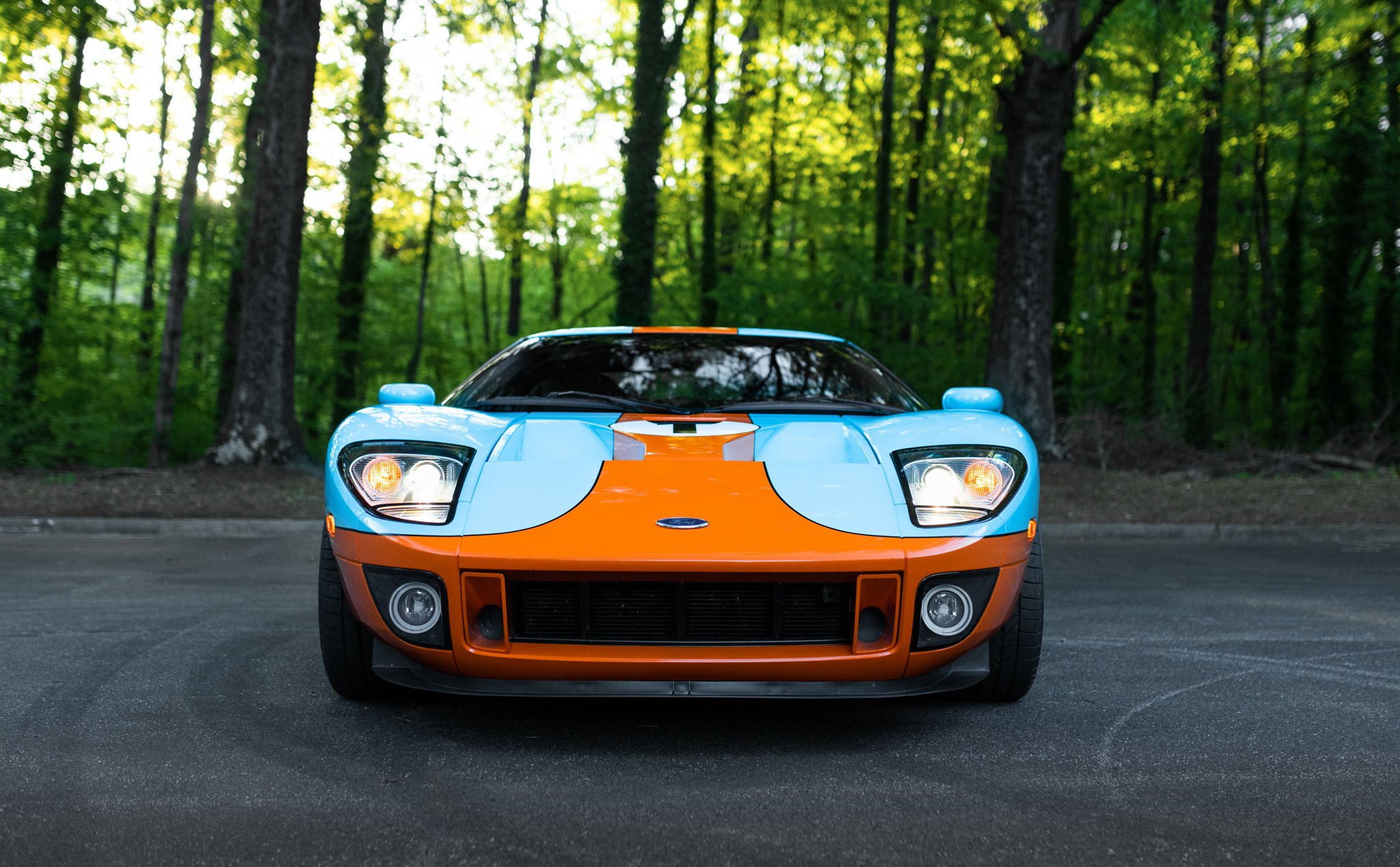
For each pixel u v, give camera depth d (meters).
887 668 2.42
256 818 2.01
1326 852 1.87
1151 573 5.82
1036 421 10.58
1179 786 2.24
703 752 2.47
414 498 2.46
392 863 1.80
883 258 17.05
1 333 14.51
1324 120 18.42
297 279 10.25
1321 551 6.89
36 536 7.29
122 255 19.62
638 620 2.38
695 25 19.31
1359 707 2.93
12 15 12.77
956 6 10.17
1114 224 24.53
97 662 3.36
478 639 2.41
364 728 2.64
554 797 2.14
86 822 1.98
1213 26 10.18
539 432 2.75
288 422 10.12
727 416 3.06
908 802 2.13
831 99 20.30
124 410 17.22
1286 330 20.55
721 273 17.06
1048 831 1.97
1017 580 2.55
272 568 5.70
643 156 14.92
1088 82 17.83
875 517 2.44
